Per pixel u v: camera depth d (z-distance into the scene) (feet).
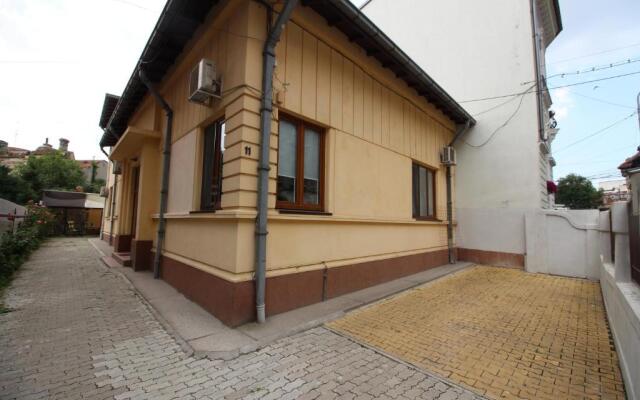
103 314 13.21
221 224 13.20
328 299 15.56
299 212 14.76
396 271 20.80
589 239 22.52
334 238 16.30
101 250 33.96
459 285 19.92
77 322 12.25
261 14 13.42
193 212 16.17
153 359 9.35
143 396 7.50
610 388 8.21
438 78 32.50
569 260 23.20
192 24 15.85
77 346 10.14
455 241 29.45
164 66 19.99
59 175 89.35
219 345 10.09
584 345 10.86
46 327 11.69
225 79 14.11
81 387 7.82
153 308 13.91
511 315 14.01
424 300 16.34
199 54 17.02
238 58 13.24
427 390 7.98
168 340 10.69
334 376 8.59
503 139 27.68
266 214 12.60
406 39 36.06
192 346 10.03
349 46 17.54
